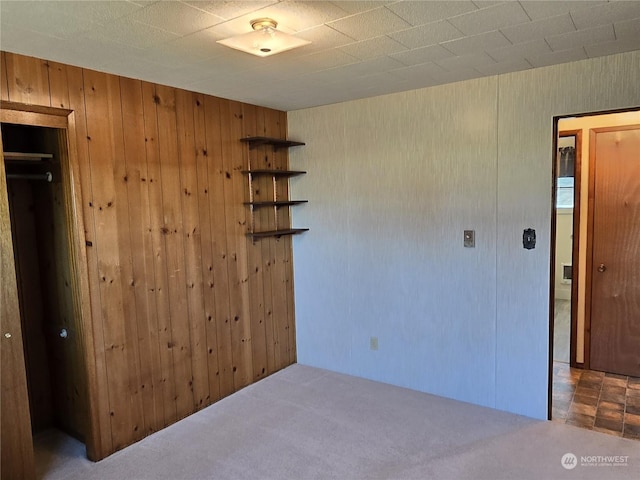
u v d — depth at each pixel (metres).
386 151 3.60
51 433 3.10
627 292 3.83
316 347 4.24
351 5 1.86
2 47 2.23
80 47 2.26
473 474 2.53
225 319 3.61
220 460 2.74
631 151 3.71
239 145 3.65
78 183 2.61
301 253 4.21
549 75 2.89
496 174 3.14
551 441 2.86
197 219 3.33
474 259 3.30
